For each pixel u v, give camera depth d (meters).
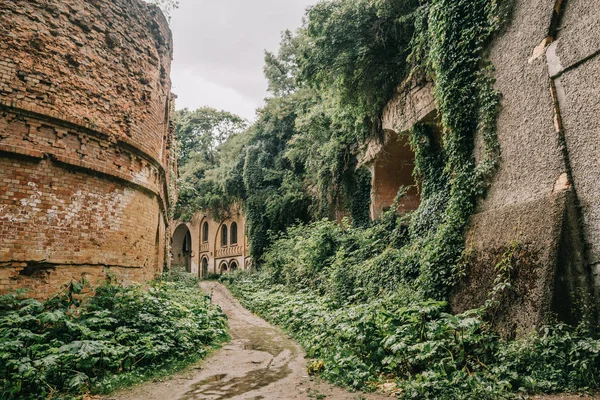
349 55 12.84
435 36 9.76
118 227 9.35
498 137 8.24
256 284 24.53
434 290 8.98
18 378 5.39
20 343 5.73
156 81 11.42
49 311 7.10
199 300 14.30
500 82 8.24
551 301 6.35
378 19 12.52
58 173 8.04
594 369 5.47
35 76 7.82
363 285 12.62
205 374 7.15
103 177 9.00
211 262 40.25
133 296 8.52
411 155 16.50
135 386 6.30
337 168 19.64
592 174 6.34
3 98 7.32
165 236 18.23
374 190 17.55
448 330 6.78
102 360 6.55
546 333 6.04
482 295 7.84
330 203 20.86
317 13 13.32
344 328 7.96
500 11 8.23
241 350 9.38
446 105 9.40
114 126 9.38
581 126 6.54
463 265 8.49
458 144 9.15
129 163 9.88
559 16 7.14
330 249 17.52
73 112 8.38
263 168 28.92
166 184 15.20
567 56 6.78
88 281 8.27
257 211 29.33
